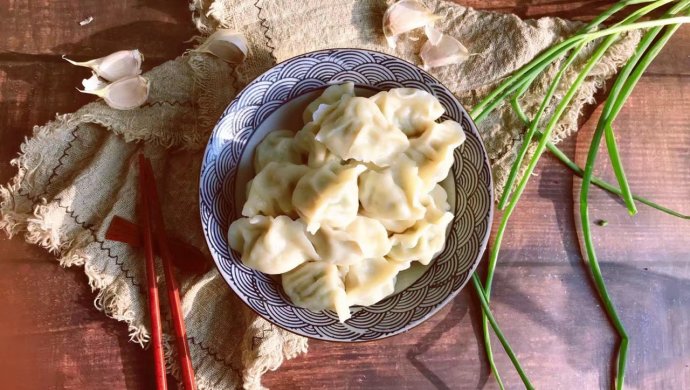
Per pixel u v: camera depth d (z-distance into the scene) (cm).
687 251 56
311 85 49
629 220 56
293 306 49
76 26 53
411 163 48
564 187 56
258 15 54
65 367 51
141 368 51
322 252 48
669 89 56
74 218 51
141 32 54
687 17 52
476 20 55
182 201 53
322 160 48
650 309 56
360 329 48
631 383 55
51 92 53
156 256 52
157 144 53
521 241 55
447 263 49
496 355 54
